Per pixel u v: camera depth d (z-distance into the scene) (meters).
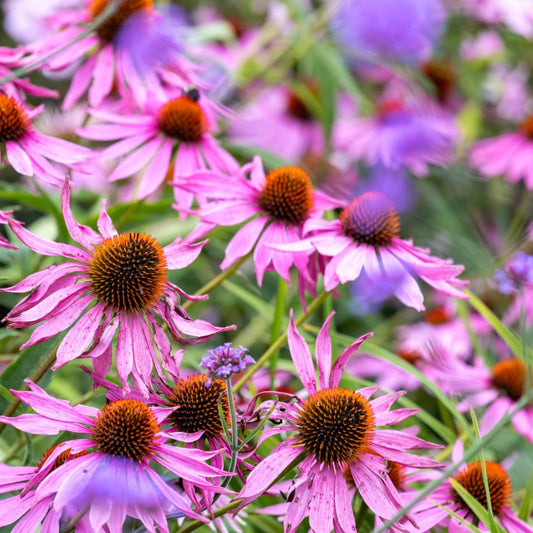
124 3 1.17
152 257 1.01
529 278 1.05
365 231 1.09
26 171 1.06
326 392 1.00
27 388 1.02
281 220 1.12
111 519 0.94
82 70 1.18
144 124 1.16
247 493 0.97
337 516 0.98
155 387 1.03
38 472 0.95
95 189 1.38
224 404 1.00
